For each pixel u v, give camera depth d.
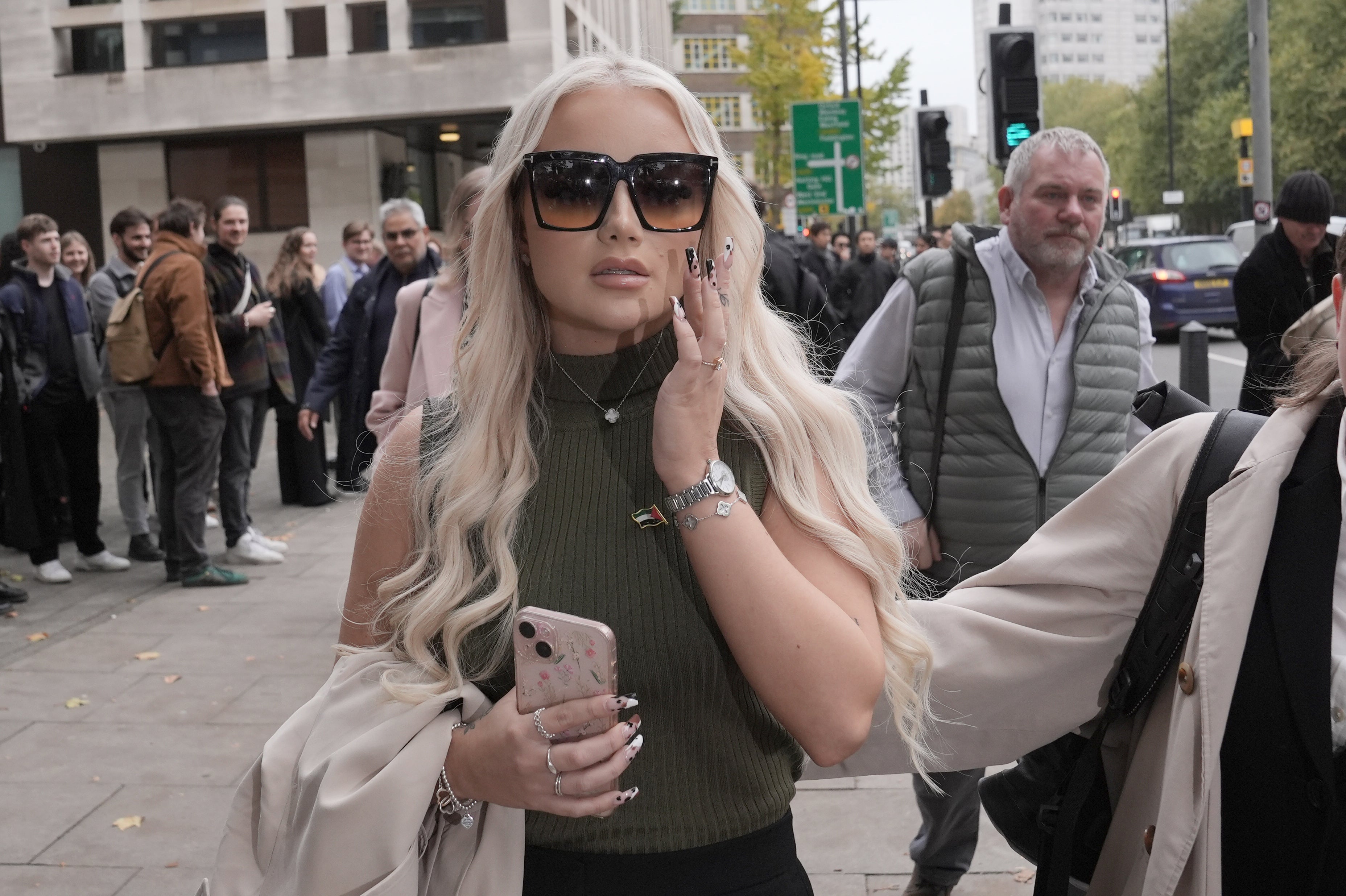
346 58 29.86
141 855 3.62
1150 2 182.88
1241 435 1.66
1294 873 1.52
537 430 1.53
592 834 1.43
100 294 8.02
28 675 5.41
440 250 6.12
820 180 18.61
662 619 1.44
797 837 3.71
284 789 1.44
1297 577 1.52
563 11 30.53
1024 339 3.23
